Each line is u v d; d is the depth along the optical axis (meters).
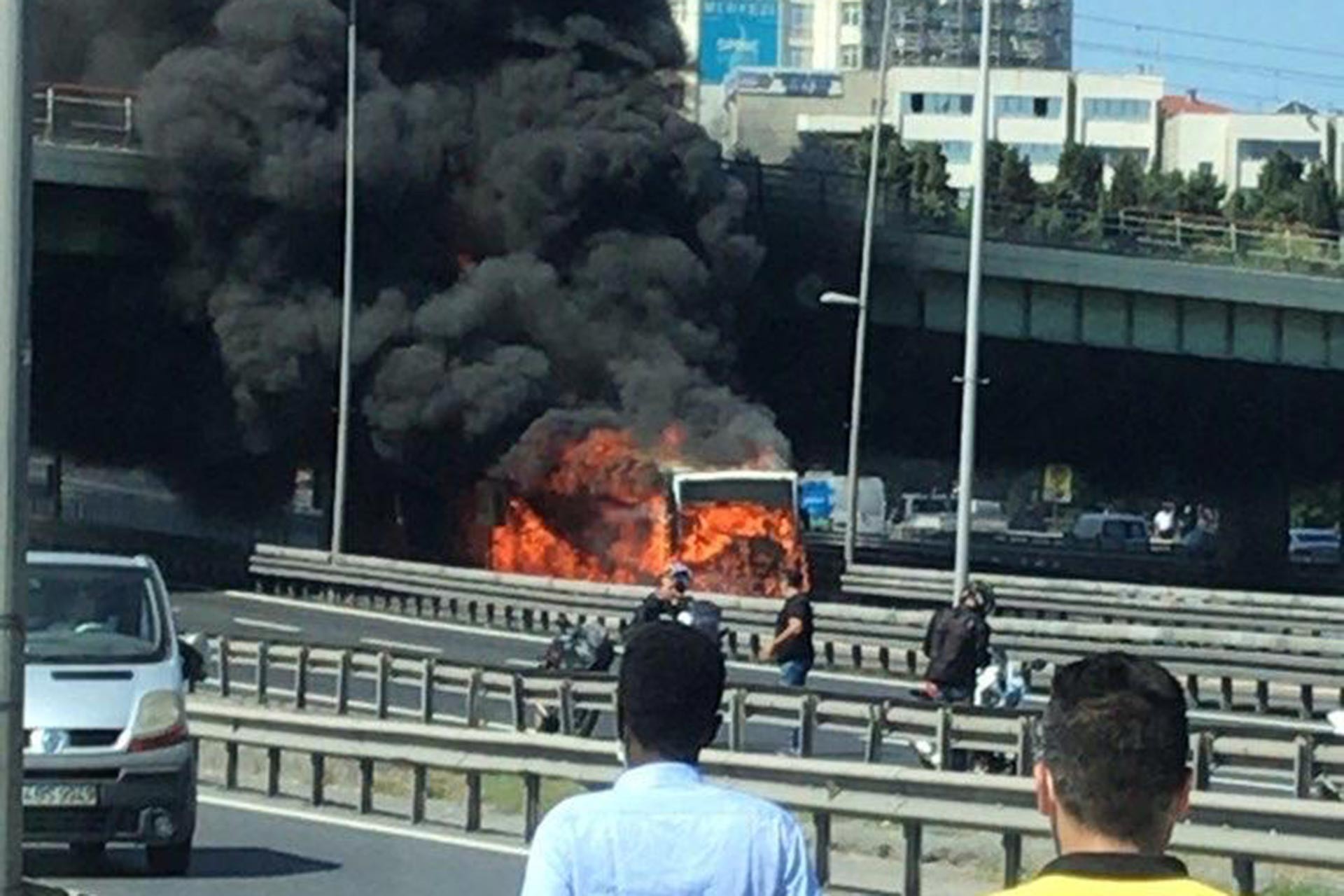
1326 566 123.38
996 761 31.00
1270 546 114.38
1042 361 101.56
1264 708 46.75
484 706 41.41
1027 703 39.50
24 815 23.25
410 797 33.47
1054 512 172.88
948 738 29.66
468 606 66.62
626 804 7.39
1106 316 94.75
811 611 39.44
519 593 64.62
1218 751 26.45
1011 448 111.44
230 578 76.38
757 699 32.50
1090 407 105.38
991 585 66.06
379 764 33.28
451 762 28.98
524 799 30.84
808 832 28.42
